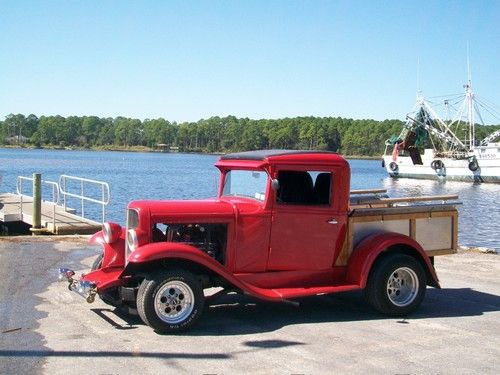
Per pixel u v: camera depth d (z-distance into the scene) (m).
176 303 6.79
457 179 73.19
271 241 7.46
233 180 8.00
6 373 5.46
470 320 7.62
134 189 46.12
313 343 6.51
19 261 11.03
